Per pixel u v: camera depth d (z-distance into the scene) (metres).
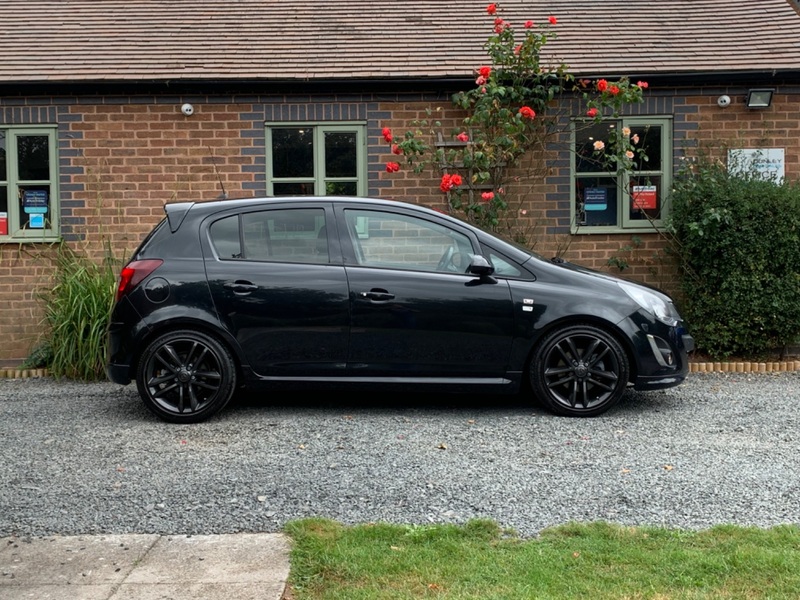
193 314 6.18
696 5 11.13
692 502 4.38
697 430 5.95
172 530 4.04
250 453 5.39
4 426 6.27
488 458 5.21
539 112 9.37
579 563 3.50
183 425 6.23
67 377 8.50
